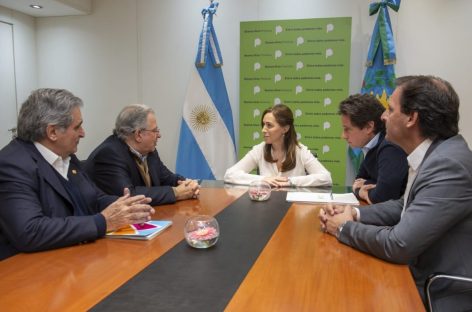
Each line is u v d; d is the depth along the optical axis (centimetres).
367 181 216
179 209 179
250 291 94
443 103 126
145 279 101
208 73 378
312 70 362
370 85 342
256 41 370
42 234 123
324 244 130
